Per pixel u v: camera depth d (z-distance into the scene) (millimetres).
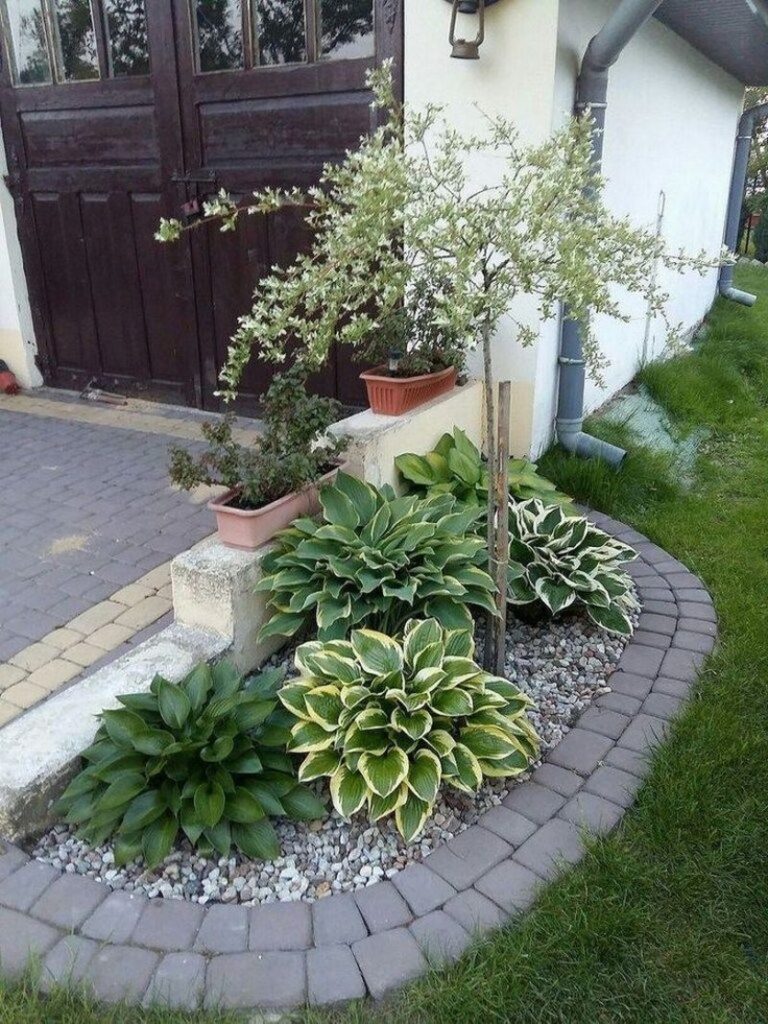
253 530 2898
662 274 6984
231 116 5148
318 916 2012
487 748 2355
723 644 3174
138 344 6121
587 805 2361
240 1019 1778
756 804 2344
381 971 1866
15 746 2301
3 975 1845
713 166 8406
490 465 2684
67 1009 1769
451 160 2527
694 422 6043
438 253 2865
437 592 2764
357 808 2176
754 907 2049
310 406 3117
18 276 6441
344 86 4699
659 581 3682
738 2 5211
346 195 2521
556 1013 1787
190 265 5625
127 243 5871
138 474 4746
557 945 1916
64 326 6422
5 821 2154
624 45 3986
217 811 2098
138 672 2604
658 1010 1801
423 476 3822
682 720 2678
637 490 4598
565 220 2410
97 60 5520
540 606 3330
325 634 2707
